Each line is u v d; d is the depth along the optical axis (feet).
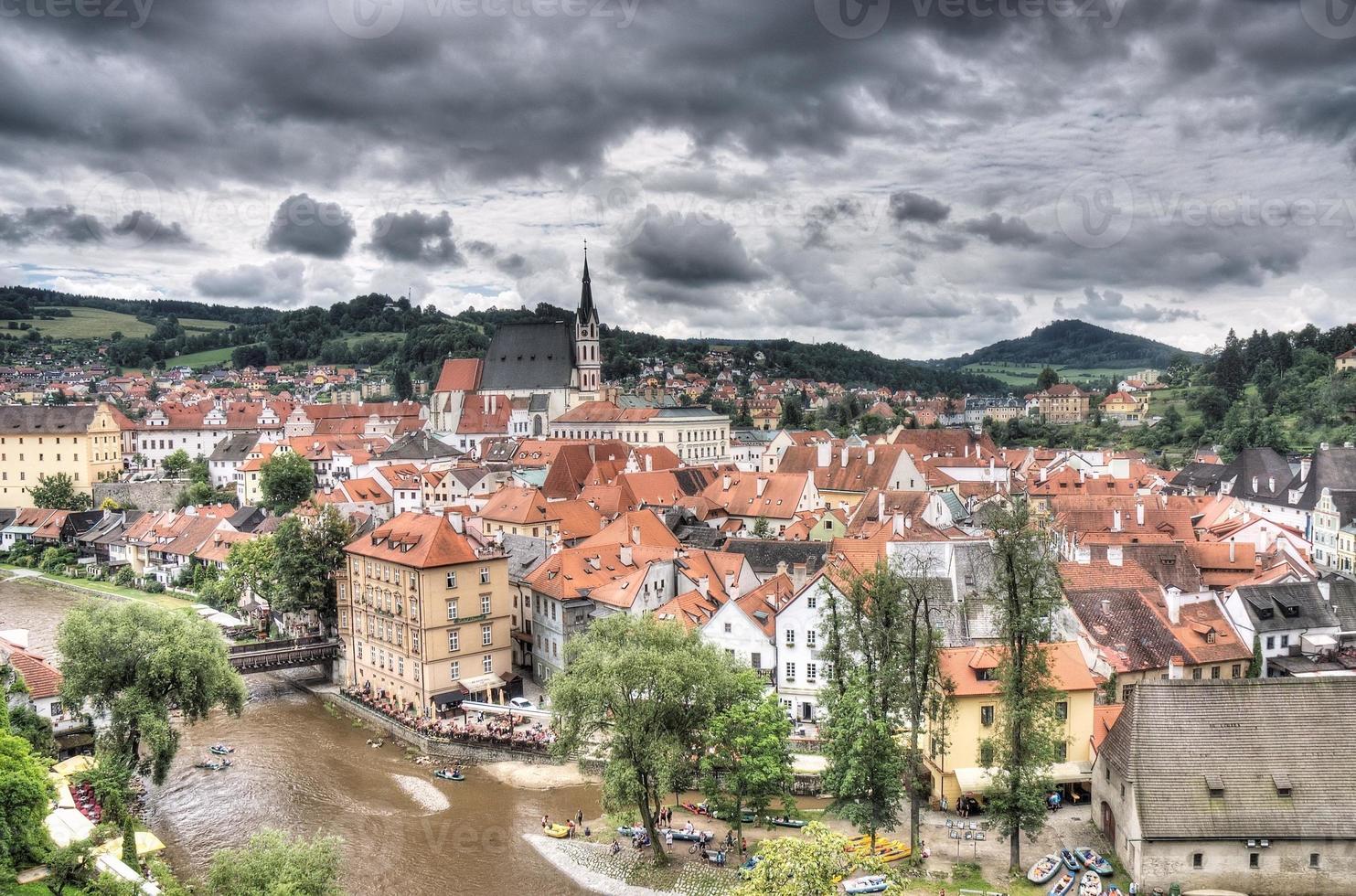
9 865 216.95
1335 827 224.94
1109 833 255.50
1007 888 237.04
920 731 272.10
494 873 268.82
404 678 399.24
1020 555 250.78
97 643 305.94
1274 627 347.56
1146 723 240.73
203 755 362.33
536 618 424.46
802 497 599.16
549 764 343.26
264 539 537.24
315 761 355.77
